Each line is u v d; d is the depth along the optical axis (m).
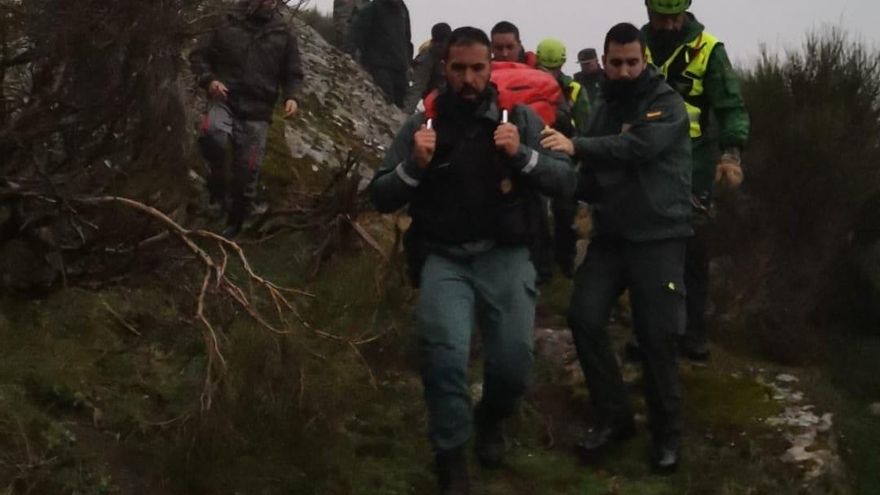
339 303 8.09
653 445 7.65
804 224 9.44
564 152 7.09
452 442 6.88
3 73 6.84
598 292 7.67
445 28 12.38
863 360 9.33
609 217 7.58
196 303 7.07
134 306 7.63
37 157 6.99
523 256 7.06
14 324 7.21
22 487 6.34
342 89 14.10
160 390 7.18
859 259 9.83
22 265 7.36
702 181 8.42
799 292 9.42
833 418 8.30
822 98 9.71
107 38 6.71
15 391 6.71
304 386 7.04
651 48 8.45
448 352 6.86
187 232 7.17
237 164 9.45
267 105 9.75
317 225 8.17
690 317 8.67
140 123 7.02
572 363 8.52
